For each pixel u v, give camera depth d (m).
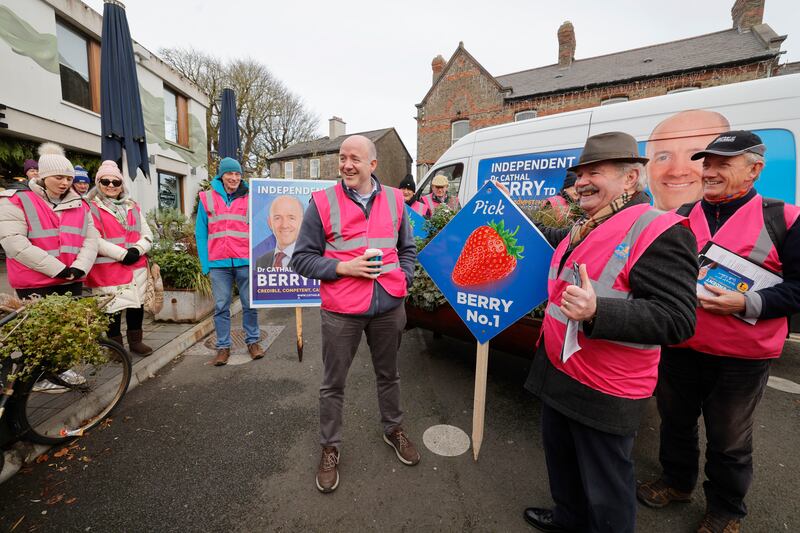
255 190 3.60
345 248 2.01
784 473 2.18
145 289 3.56
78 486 2.03
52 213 2.80
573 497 1.65
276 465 2.21
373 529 1.77
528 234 1.95
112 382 2.95
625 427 1.33
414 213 3.81
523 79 17.59
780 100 2.80
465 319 2.21
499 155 4.39
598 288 1.33
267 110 26.55
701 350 1.69
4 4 6.55
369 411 2.81
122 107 4.75
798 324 2.75
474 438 2.23
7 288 5.32
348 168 1.98
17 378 2.10
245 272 3.73
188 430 2.55
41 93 7.24
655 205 3.32
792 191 2.74
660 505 1.91
